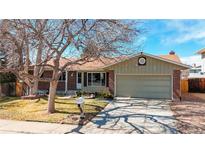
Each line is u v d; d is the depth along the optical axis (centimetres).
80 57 1212
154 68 1894
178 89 1847
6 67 1307
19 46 1160
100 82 2327
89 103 1589
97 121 1047
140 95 1945
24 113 1201
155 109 1392
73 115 1152
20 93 2214
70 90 2381
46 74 2459
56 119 1061
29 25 1084
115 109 1381
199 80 2666
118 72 1977
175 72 1855
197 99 1911
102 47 1112
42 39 1102
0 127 924
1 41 1229
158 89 1902
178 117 1149
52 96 1224
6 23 1114
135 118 1121
